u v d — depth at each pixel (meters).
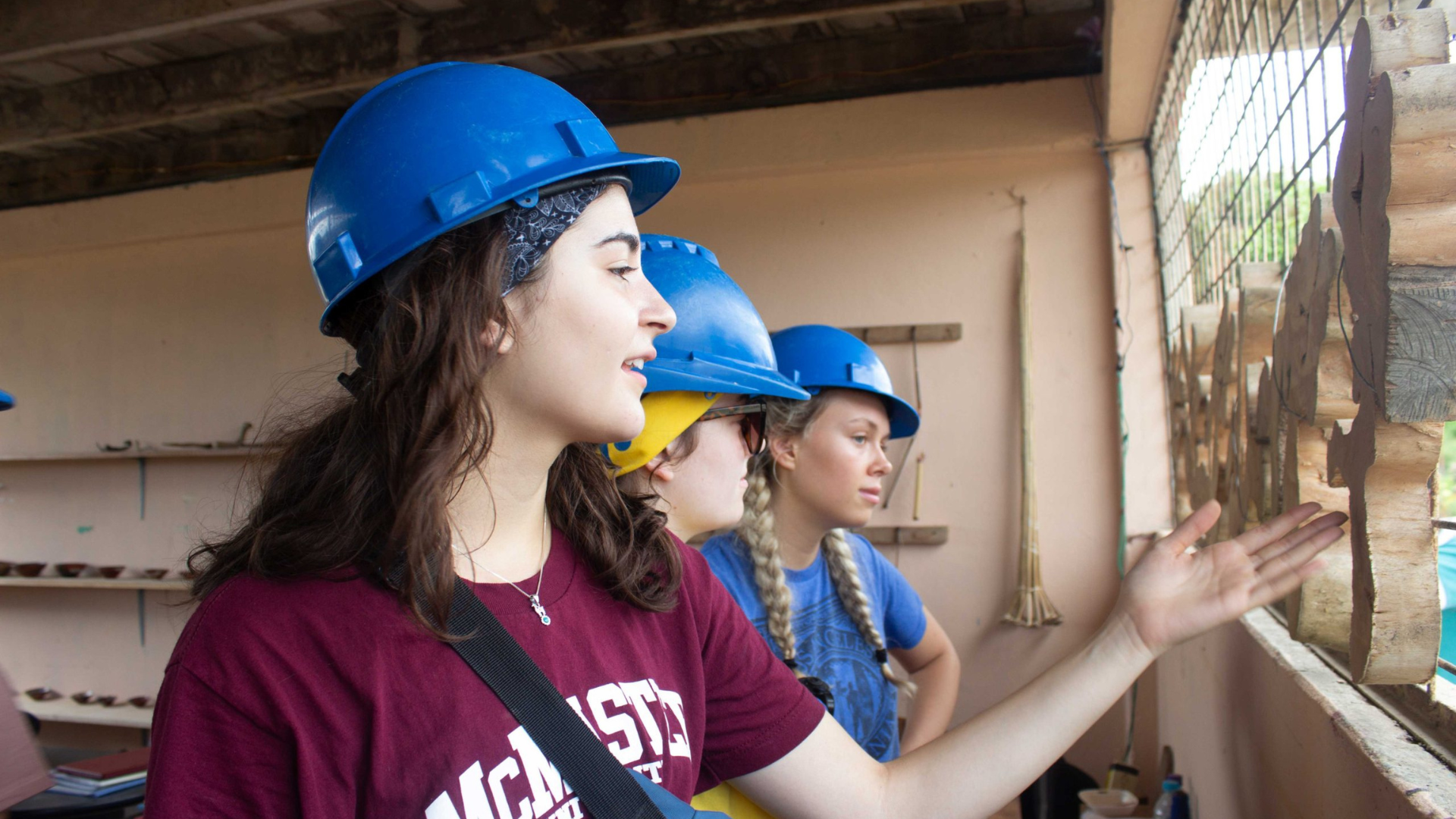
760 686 0.91
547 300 0.69
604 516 0.82
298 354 4.35
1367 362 0.77
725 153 3.68
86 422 4.72
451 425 0.66
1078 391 3.41
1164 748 2.61
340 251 0.73
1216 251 2.09
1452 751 0.82
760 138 3.65
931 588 3.54
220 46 3.66
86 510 4.72
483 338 0.68
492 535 0.73
